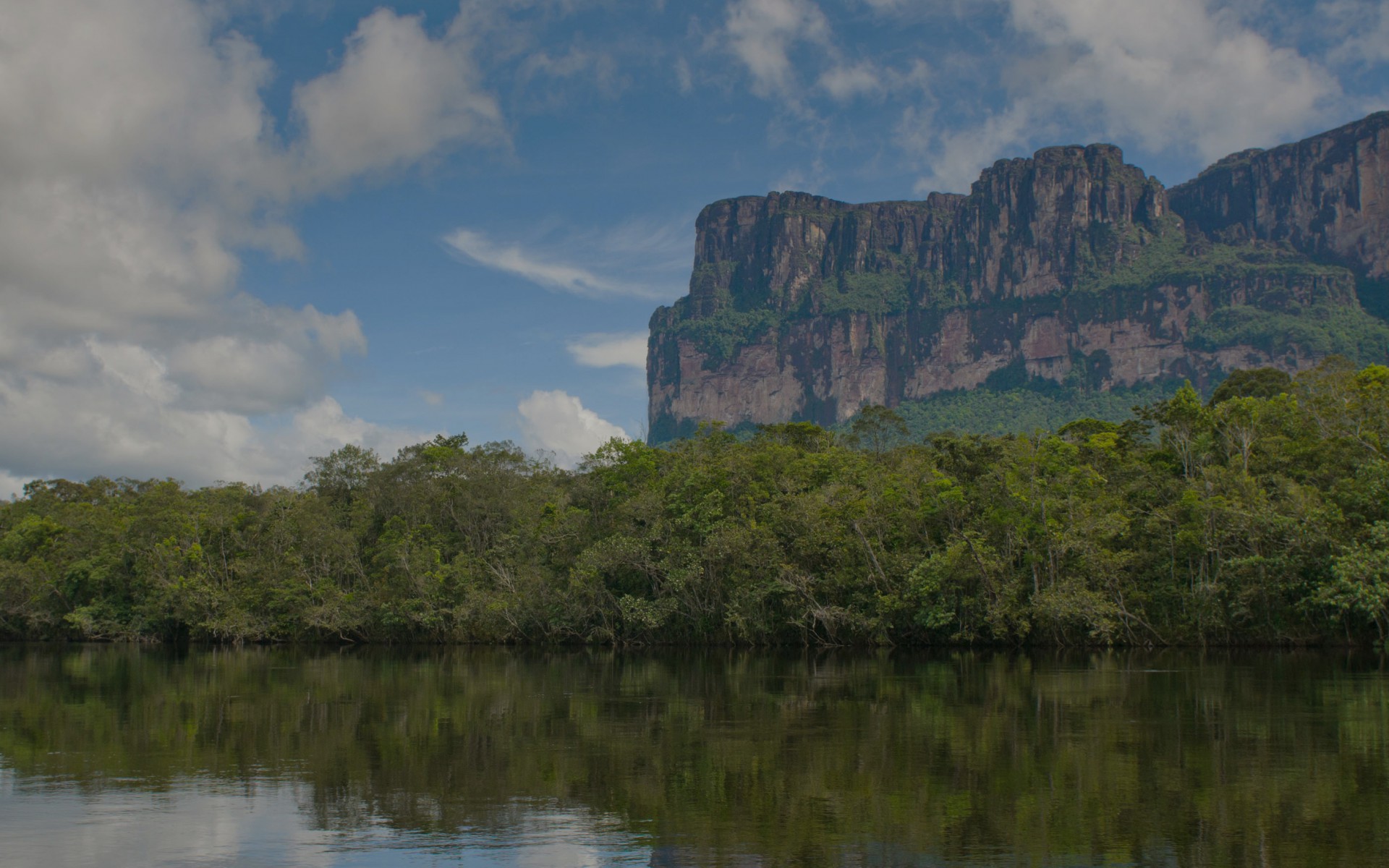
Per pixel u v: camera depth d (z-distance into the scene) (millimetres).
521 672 51719
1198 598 58625
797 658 60719
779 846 16969
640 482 78938
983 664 52250
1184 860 15859
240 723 31984
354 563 83625
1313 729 28031
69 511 100188
